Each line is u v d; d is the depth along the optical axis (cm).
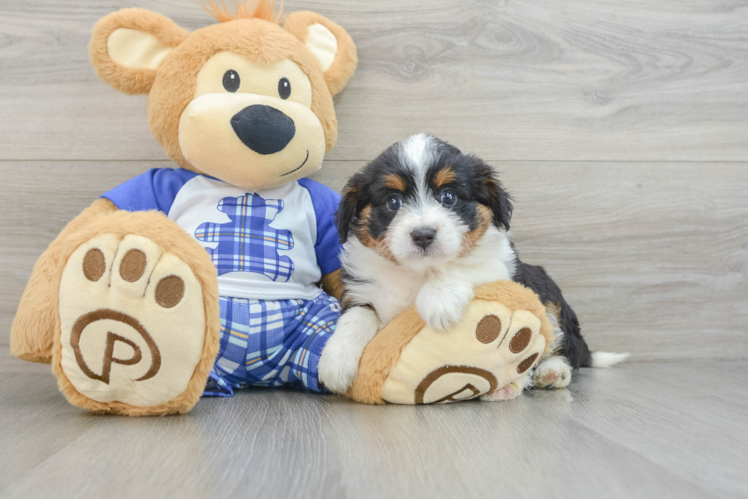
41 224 241
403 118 255
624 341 267
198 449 122
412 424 146
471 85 257
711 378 226
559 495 98
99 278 141
